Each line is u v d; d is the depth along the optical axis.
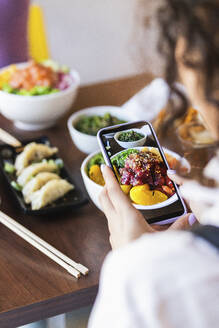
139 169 0.76
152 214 0.77
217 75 0.34
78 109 1.32
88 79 2.87
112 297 0.36
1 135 1.09
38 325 0.94
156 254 0.35
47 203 0.91
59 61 2.98
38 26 1.95
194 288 0.33
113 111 1.17
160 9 0.36
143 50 0.42
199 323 0.33
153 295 0.34
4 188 0.98
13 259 0.79
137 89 1.41
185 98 0.46
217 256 0.34
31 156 1.05
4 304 0.70
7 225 0.85
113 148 0.77
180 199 0.78
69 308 0.74
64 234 0.85
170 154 0.89
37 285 0.73
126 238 0.54
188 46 0.35
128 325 0.34
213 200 0.46
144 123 0.79
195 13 0.33
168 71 0.39
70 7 3.38
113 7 3.40
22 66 1.34
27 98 1.13
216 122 0.39
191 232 0.37
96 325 0.38
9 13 1.69
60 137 1.19
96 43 3.14
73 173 1.04
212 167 0.47
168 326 0.33
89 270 0.77
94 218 0.89
